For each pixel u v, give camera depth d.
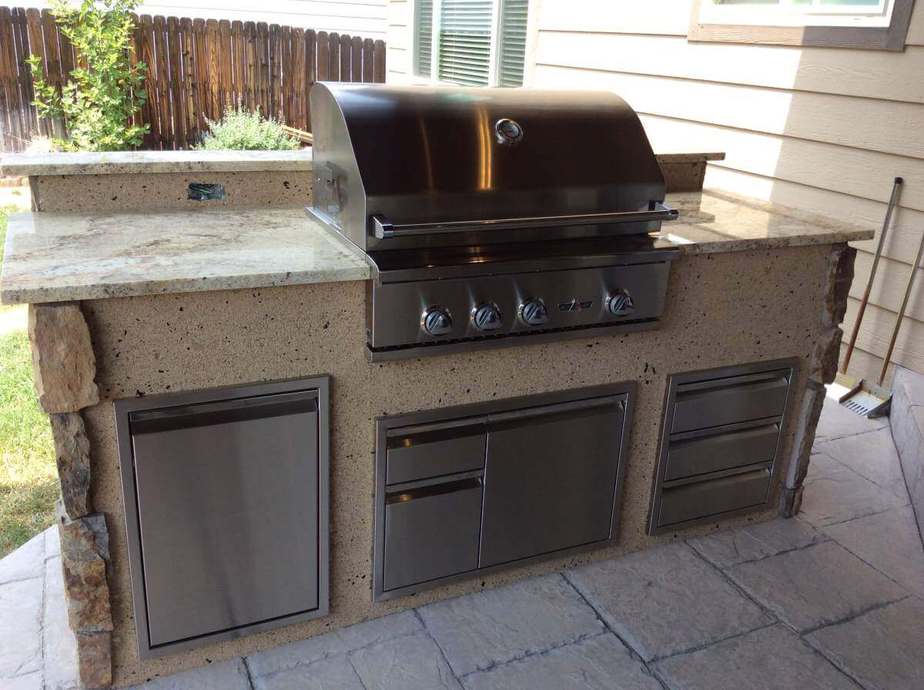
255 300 1.79
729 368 2.49
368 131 1.90
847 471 3.11
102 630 1.86
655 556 2.54
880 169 3.35
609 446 2.35
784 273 2.46
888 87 3.25
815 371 2.63
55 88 7.00
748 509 2.70
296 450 1.92
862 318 3.60
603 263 2.09
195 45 7.20
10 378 3.54
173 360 1.76
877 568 2.53
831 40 3.42
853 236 2.45
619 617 2.25
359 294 1.89
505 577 2.37
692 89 4.15
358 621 2.19
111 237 1.94
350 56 7.70
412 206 1.88
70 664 1.96
